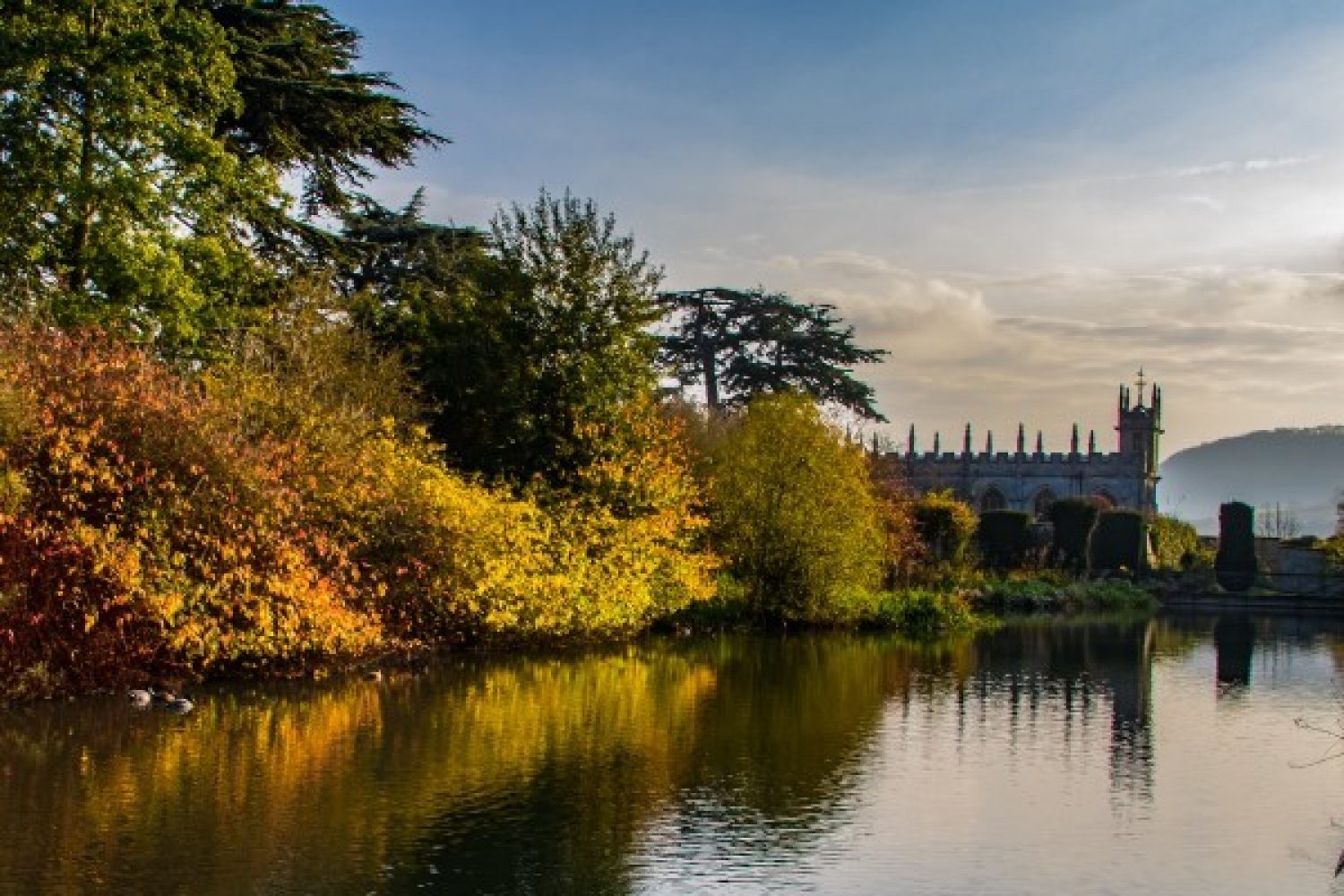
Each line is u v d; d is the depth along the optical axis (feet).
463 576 70.79
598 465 88.43
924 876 31.86
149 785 38.45
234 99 77.92
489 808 37.19
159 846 32.35
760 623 103.19
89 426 55.21
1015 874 32.27
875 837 35.42
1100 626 122.62
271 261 86.84
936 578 138.62
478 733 48.55
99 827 33.83
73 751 42.88
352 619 61.67
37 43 71.10
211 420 58.70
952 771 44.68
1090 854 34.24
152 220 74.38
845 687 65.92
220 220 78.74
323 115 85.56
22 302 64.80
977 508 319.68
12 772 39.68
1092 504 186.50
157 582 54.75
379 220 118.01
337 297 88.48
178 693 55.06
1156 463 331.98
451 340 94.02
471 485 77.30
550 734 49.03
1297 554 206.18
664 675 68.64
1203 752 49.47
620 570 83.92
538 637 79.05
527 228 93.66
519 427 89.86
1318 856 34.35
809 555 101.81
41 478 53.11
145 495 56.18
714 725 52.37
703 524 91.66
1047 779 43.73
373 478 69.31
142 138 75.00
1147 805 40.14
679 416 126.82
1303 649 98.84
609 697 59.16
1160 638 108.17
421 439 79.92
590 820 36.29
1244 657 90.79
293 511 61.67
